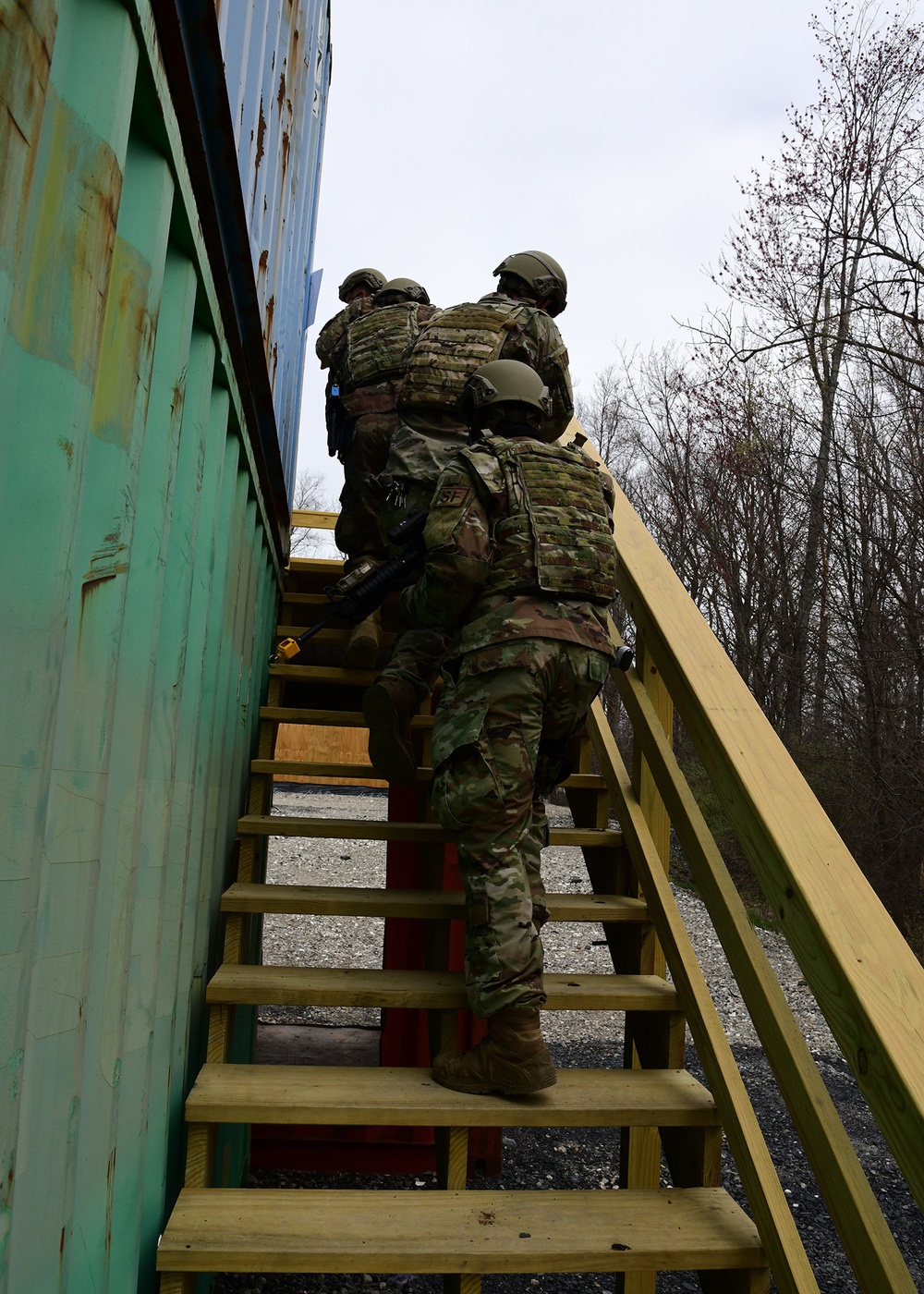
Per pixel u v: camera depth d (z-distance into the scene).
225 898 2.33
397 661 2.59
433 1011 2.22
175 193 1.34
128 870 1.25
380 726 2.50
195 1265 1.56
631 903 2.57
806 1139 1.61
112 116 0.95
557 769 2.23
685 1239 1.70
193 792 1.92
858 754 9.71
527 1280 3.22
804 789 1.74
